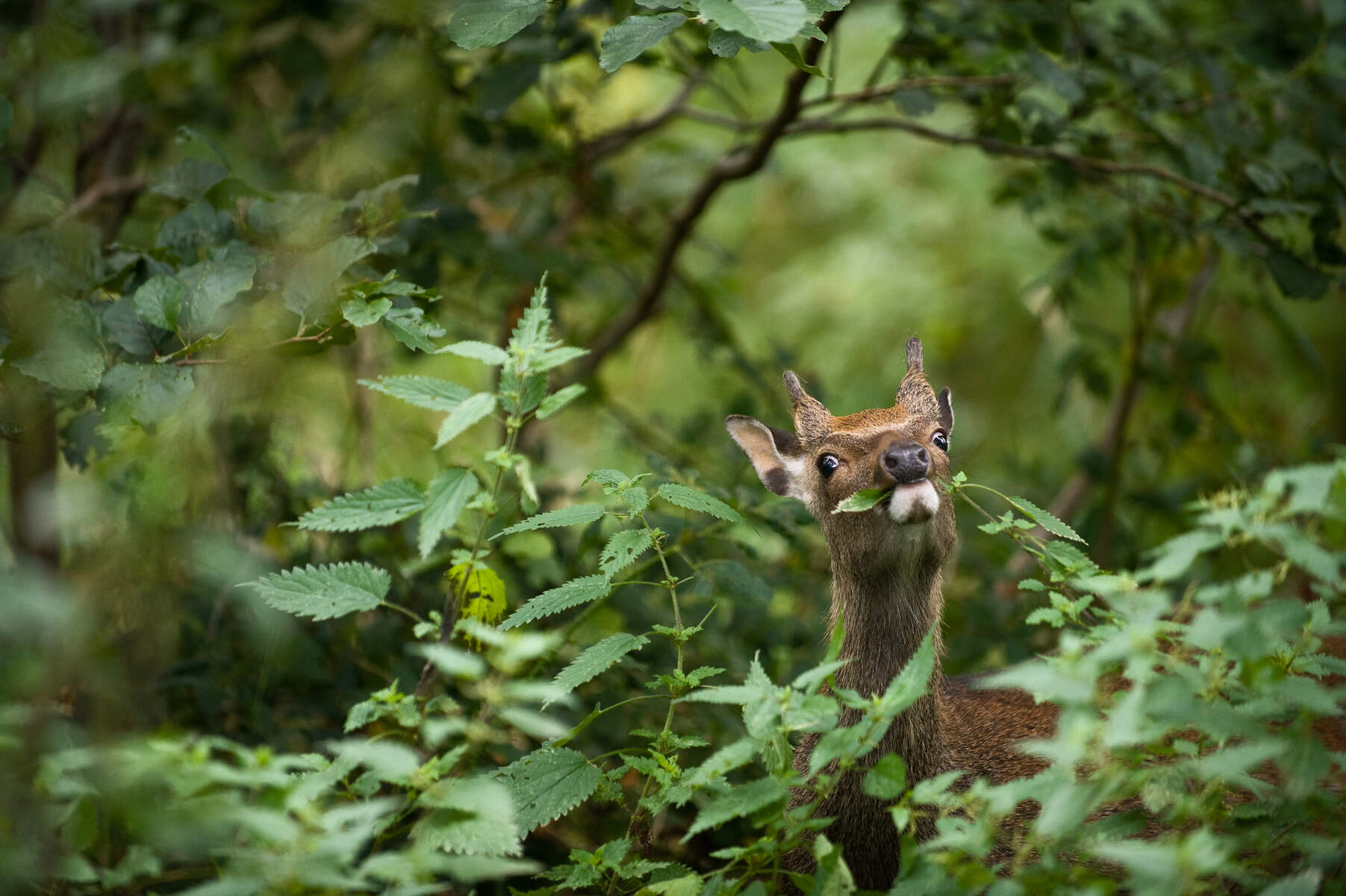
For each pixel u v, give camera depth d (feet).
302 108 36.09
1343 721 28.91
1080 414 63.26
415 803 16.61
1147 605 15.49
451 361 54.44
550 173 40.57
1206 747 18.20
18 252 23.66
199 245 24.94
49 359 21.11
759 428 30.73
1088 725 14.34
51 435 28.30
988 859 24.67
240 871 14.80
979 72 34.88
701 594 25.21
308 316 22.36
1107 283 61.57
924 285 66.95
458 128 36.24
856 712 26.63
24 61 32.86
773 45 19.98
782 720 17.57
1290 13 37.19
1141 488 44.47
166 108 37.35
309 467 36.68
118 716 21.74
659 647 30.22
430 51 35.12
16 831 15.78
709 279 49.29
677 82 55.62
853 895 17.22
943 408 30.76
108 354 22.53
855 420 28.43
